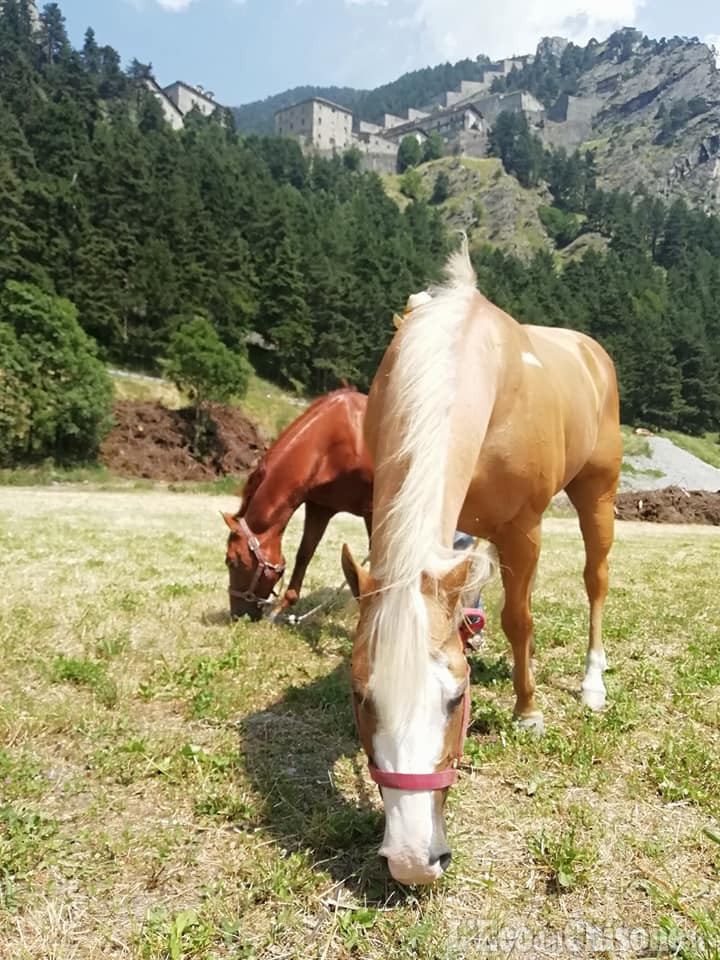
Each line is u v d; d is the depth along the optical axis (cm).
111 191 6078
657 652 558
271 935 243
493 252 11512
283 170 13738
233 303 5662
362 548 1074
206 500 2653
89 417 3547
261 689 460
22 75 10569
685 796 340
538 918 260
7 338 3412
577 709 442
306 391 6019
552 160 18388
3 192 4994
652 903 269
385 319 6775
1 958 228
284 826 306
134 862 280
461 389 306
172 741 377
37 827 296
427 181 17650
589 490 498
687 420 7806
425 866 222
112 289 5009
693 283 11281
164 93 15562
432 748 230
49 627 555
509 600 390
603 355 542
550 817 322
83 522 1363
